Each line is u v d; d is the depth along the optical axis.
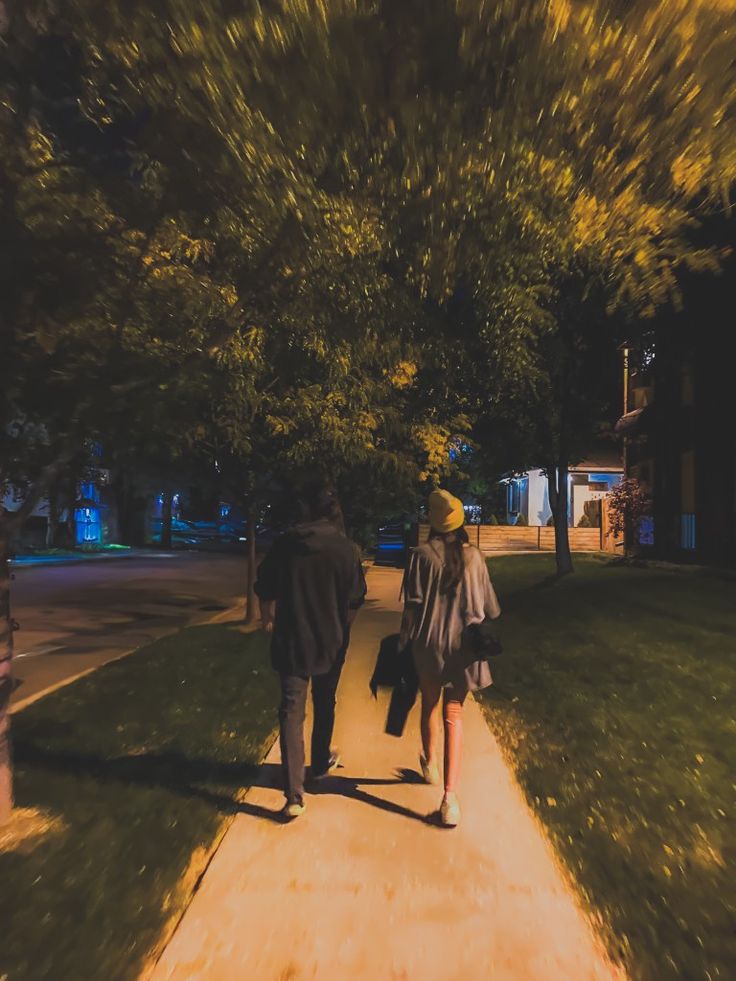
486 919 3.22
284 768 4.32
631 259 4.62
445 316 7.32
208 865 3.68
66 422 3.93
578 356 16.91
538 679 7.95
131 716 6.48
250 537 12.40
